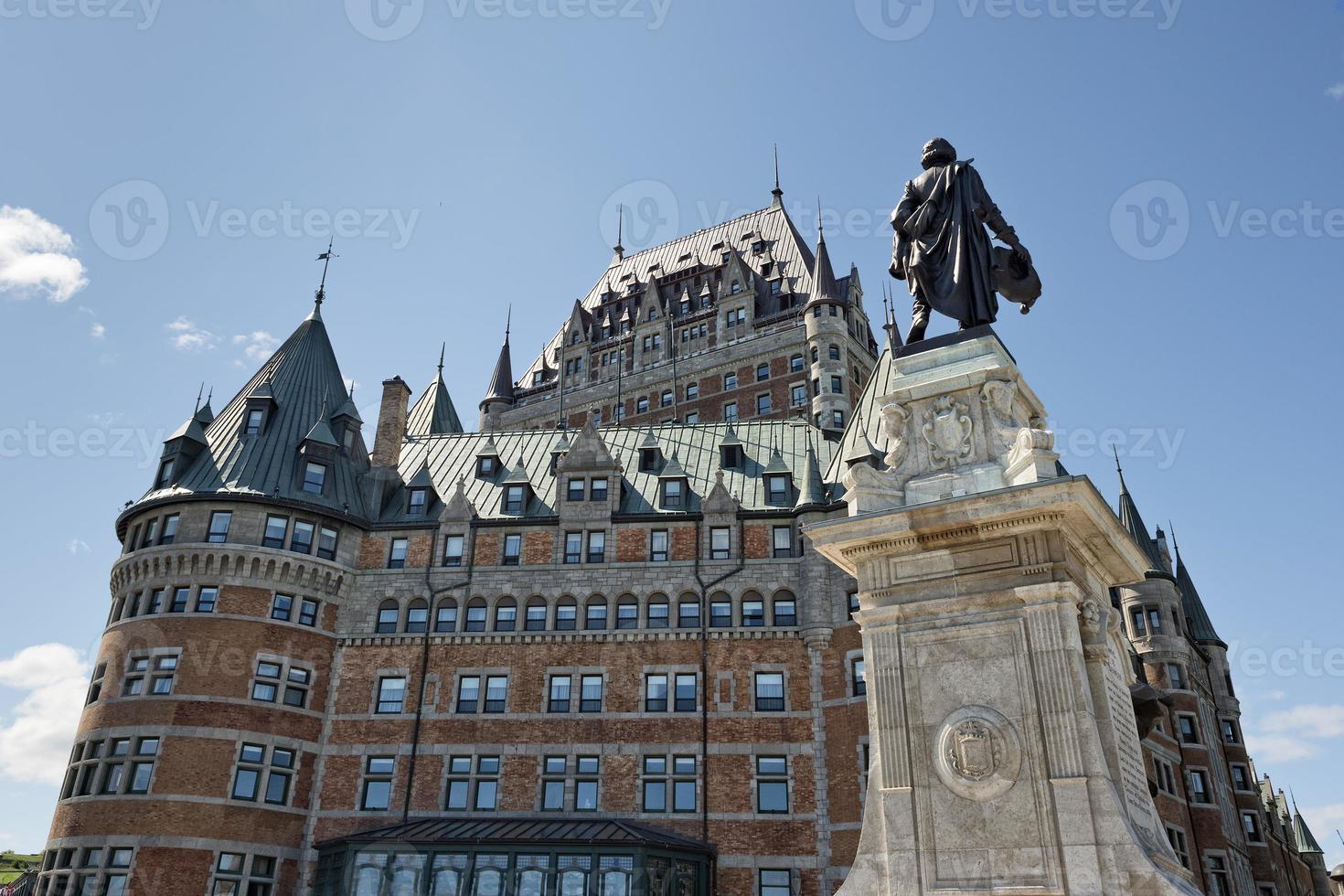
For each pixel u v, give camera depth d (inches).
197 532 1918.1
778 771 1756.9
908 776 530.0
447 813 1785.2
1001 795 506.6
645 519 1998.0
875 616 565.6
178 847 1672.0
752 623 1878.7
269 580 1907.0
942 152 696.4
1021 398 637.3
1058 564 533.3
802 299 3560.5
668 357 3718.0
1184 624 2689.5
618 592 1936.5
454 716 1861.5
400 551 2033.7
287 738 1823.3
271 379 2204.7
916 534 567.5
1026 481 556.1
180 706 1769.2
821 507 1929.1
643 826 1723.7
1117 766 510.9
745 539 1952.5
